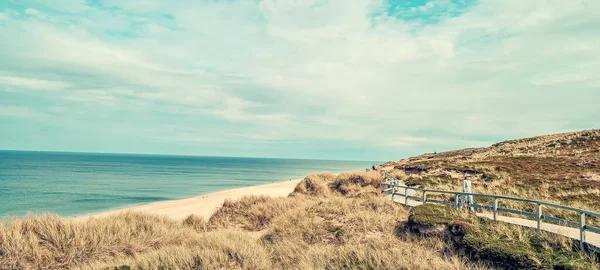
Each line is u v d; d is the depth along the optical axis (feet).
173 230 42.55
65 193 164.25
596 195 62.44
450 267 26.86
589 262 25.95
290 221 43.16
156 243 38.09
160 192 172.86
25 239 31.53
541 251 28.12
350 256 29.53
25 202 132.26
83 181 238.68
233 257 29.91
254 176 348.79
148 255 30.73
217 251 30.14
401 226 39.75
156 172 383.65
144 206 107.96
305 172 473.67
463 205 46.91
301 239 37.06
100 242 33.76
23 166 441.27
